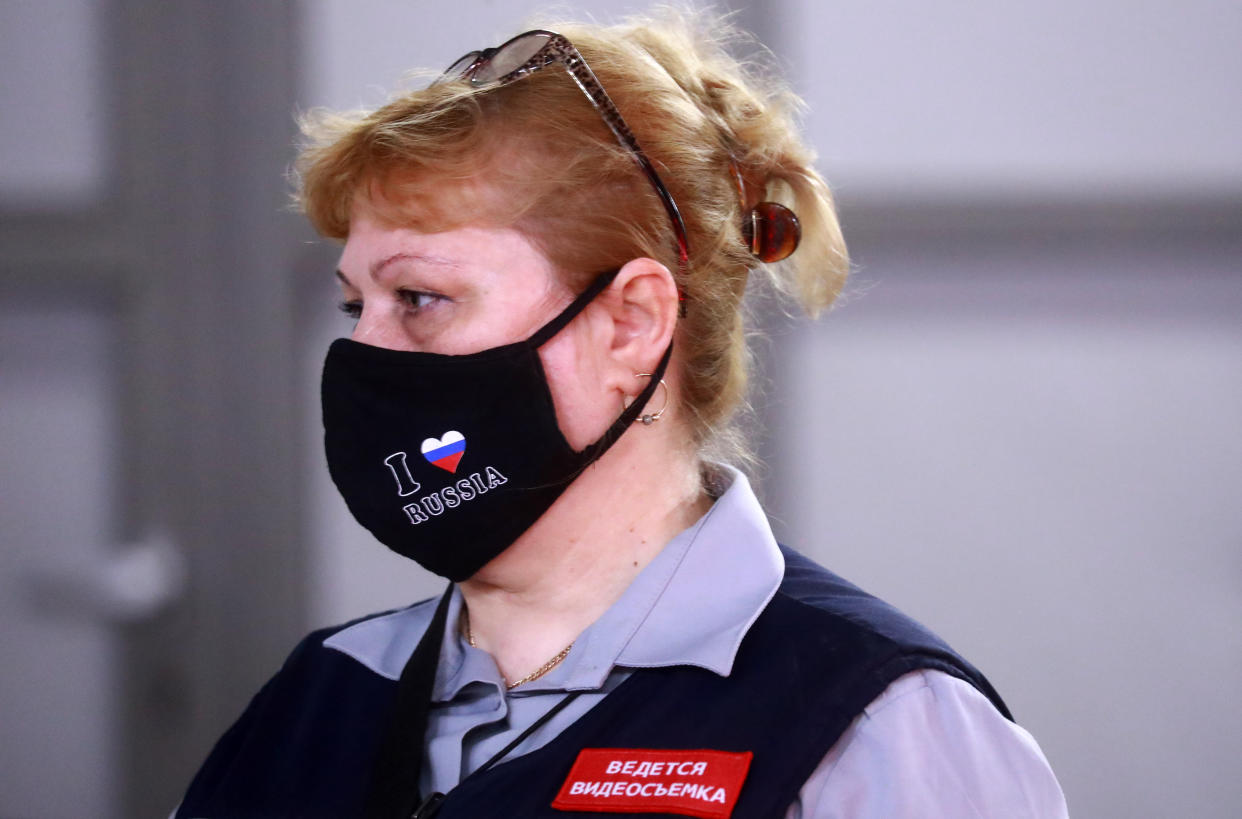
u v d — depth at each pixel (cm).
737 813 326
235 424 915
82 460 922
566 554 396
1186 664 815
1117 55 799
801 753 332
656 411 396
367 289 390
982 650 838
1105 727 826
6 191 907
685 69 422
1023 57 808
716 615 376
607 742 357
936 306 828
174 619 923
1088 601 826
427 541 387
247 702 926
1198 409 806
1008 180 814
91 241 907
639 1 841
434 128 367
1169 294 805
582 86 378
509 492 376
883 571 845
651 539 400
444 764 391
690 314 404
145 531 922
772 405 839
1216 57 788
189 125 895
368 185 375
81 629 924
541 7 853
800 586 391
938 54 815
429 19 869
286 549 919
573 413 379
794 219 425
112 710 927
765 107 442
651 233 385
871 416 838
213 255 904
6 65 898
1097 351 815
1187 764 816
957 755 339
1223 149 792
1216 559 809
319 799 417
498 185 369
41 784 931
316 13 878
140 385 914
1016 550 833
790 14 822
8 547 927
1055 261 815
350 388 387
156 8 887
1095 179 805
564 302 377
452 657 414
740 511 404
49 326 916
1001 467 831
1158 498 815
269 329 908
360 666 455
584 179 373
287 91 887
